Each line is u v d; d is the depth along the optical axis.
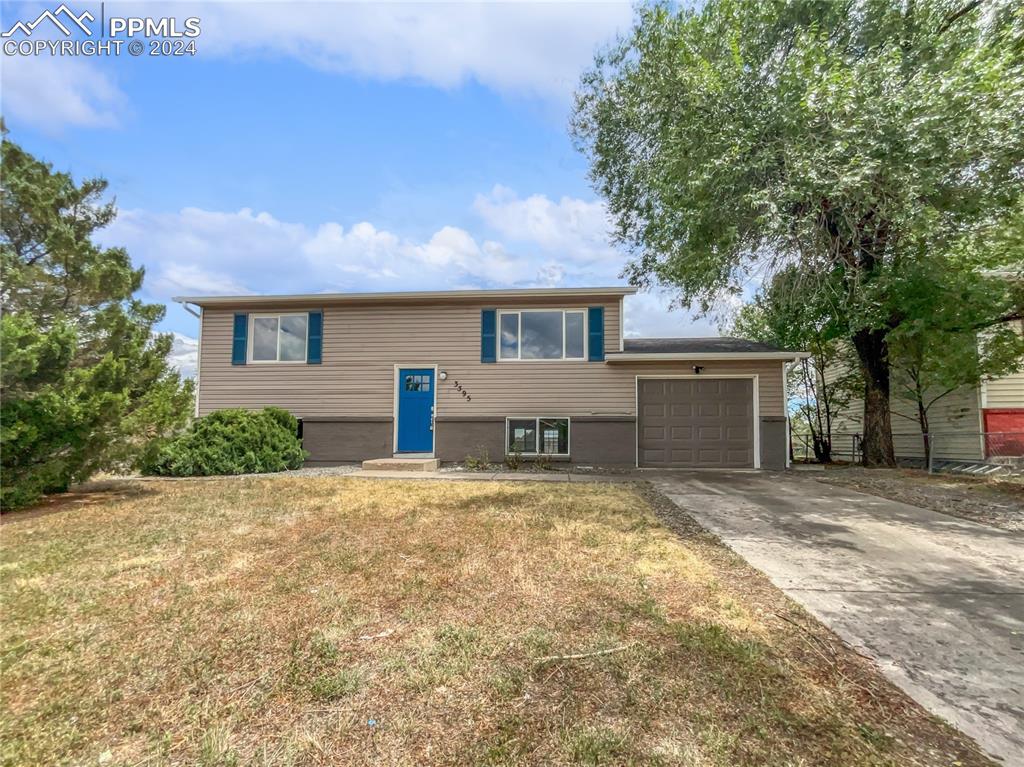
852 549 4.43
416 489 7.41
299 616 2.89
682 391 11.07
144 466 7.35
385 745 1.85
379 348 11.63
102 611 2.96
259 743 1.86
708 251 9.02
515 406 11.31
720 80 8.23
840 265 9.07
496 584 3.40
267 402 11.67
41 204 8.25
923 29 8.45
